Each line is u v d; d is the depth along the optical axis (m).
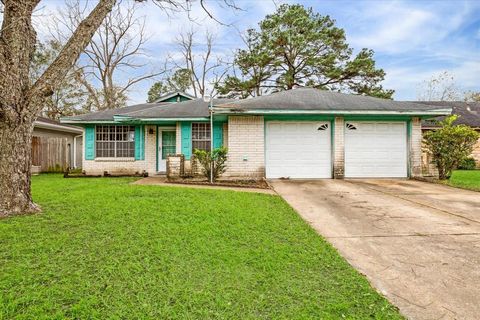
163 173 13.94
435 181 10.22
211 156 10.41
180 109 13.73
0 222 4.60
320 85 24.14
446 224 5.19
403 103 11.91
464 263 3.56
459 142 10.37
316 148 11.44
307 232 4.65
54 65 5.67
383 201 7.14
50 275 2.97
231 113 10.80
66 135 18.75
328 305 2.61
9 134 5.14
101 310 2.45
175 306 2.54
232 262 3.42
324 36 23.16
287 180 10.88
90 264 3.22
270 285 2.95
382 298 2.75
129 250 3.59
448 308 2.61
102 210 5.32
